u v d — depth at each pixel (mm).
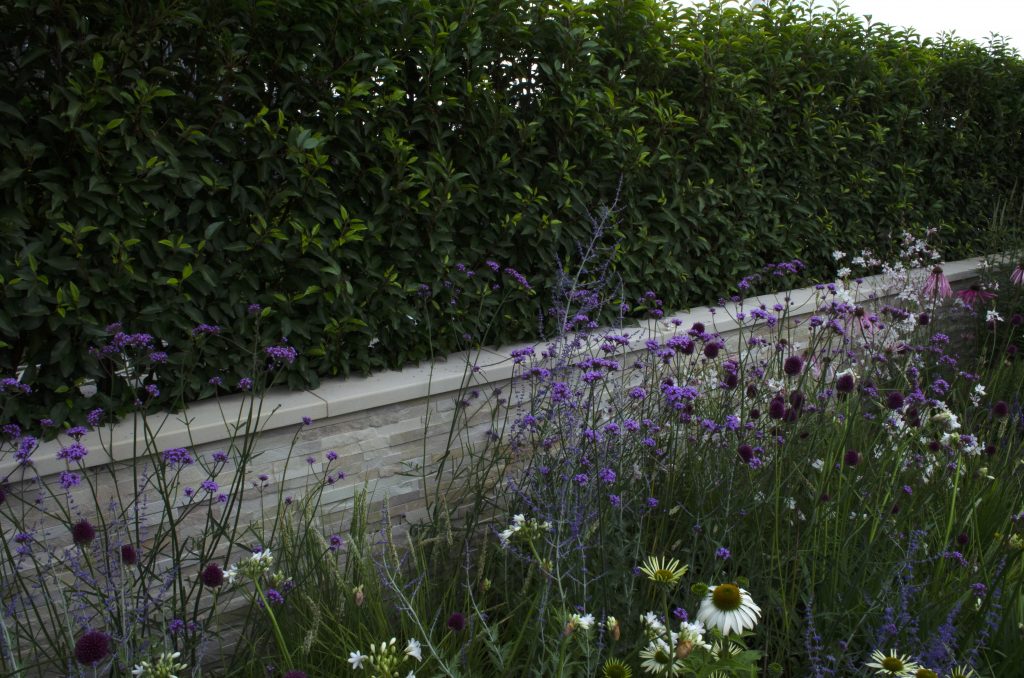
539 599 2395
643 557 2834
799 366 2963
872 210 6379
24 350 2807
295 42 3168
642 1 4316
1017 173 8273
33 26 2623
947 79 7184
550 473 3092
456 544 3256
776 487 2828
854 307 4270
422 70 3529
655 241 4586
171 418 3025
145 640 2348
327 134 3346
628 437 3242
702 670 1974
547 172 4086
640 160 4371
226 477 3074
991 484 3604
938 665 2424
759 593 2844
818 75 5777
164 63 2951
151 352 2904
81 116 2738
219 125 3098
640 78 4559
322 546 2807
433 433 3656
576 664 2223
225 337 3209
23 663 2539
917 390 3588
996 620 2688
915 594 2791
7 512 2631
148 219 2967
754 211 5301
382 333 3646
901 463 3418
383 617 2564
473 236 3889
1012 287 6109
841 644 2492
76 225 2816
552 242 4098
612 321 4125
